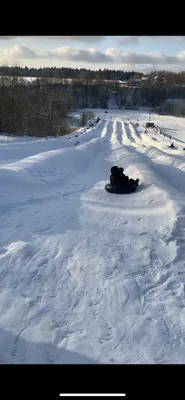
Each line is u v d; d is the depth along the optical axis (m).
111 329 4.48
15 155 21.52
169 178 15.54
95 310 4.85
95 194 10.26
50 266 5.96
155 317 4.68
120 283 5.39
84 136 43.59
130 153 23.08
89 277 5.61
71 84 144.00
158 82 169.75
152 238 6.91
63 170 15.23
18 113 52.53
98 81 166.62
